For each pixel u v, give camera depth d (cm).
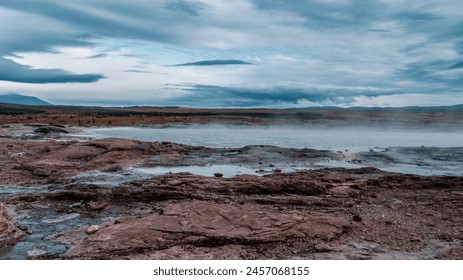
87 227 1109
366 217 1191
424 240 1013
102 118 9288
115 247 938
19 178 1784
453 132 6406
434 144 3894
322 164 2317
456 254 911
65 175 1844
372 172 1856
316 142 4153
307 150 2867
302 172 1834
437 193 1480
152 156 2397
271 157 2550
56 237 1048
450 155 2738
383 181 1614
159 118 9344
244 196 1420
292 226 1040
